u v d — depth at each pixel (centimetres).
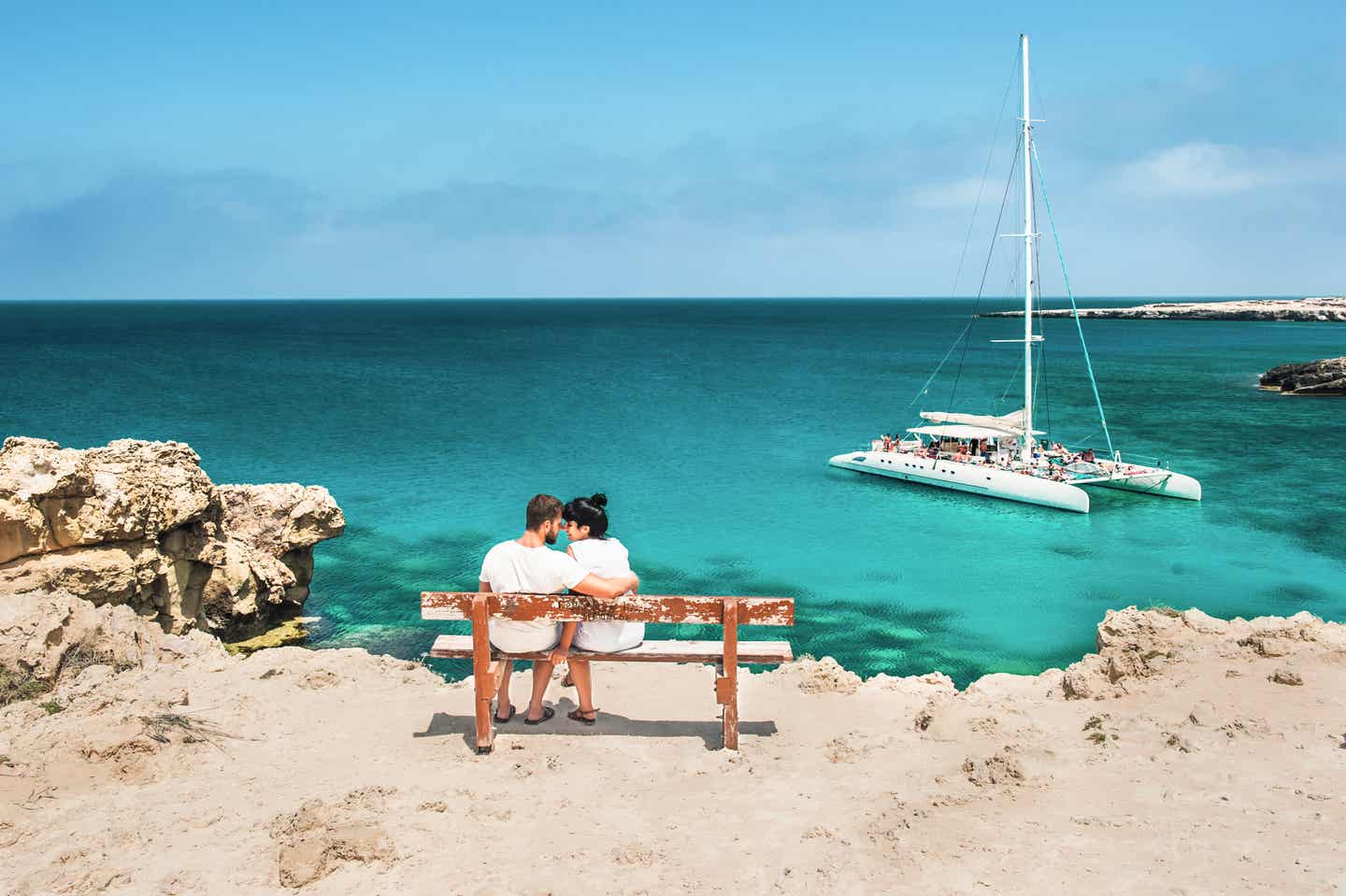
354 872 492
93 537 1474
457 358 10500
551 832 538
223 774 622
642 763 644
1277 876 457
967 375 8856
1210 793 554
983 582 2414
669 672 862
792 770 632
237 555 1897
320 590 2216
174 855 507
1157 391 7275
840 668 836
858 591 2314
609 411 5869
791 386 7712
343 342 13412
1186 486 3534
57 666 845
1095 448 4694
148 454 1767
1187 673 758
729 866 497
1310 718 648
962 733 684
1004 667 1819
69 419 5122
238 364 9069
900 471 3931
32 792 574
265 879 484
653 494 3475
